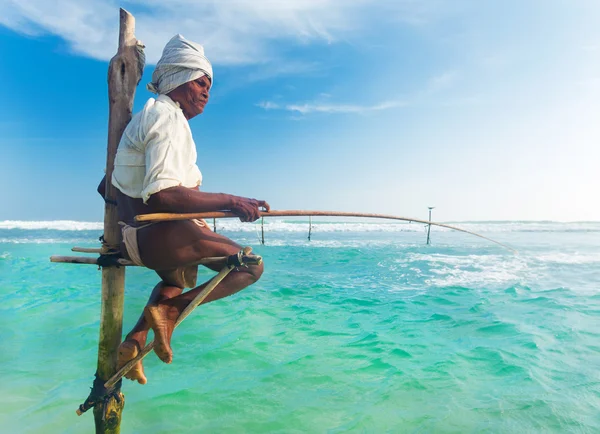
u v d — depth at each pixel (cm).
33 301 1002
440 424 439
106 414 283
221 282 258
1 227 5088
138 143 236
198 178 262
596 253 2298
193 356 652
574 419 445
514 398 496
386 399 499
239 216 240
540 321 849
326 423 445
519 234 4653
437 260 2005
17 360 621
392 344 710
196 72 252
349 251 2530
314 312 942
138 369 263
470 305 1007
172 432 427
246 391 525
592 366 598
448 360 629
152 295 269
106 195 270
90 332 761
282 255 2295
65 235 3991
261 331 786
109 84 270
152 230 235
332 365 612
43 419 446
